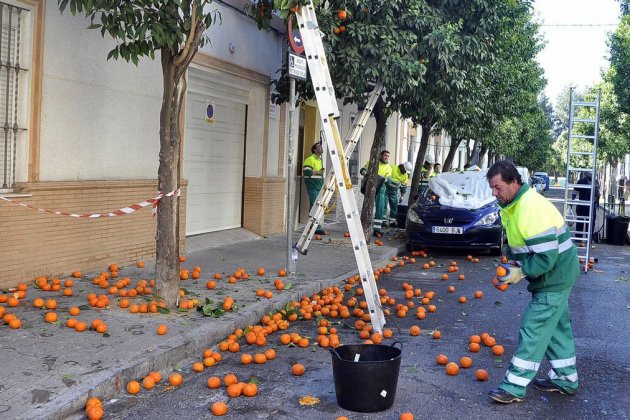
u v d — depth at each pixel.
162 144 7.46
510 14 16.81
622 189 23.02
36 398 4.93
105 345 6.19
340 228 17.89
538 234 5.22
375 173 15.20
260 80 14.23
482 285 11.23
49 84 8.62
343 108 20.52
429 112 14.47
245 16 13.32
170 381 5.76
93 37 9.32
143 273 9.68
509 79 20.66
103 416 5.06
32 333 6.39
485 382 6.04
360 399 5.20
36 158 8.41
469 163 30.50
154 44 7.22
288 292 9.14
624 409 5.49
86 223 9.27
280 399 5.50
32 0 8.19
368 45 12.18
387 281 11.46
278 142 15.42
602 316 9.04
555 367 5.73
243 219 14.75
